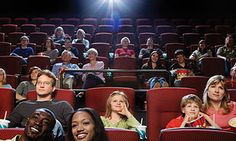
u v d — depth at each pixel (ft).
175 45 23.73
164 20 31.58
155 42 26.86
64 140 8.18
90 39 26.66
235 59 19.69
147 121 10.37
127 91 11.27
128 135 7.23
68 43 22.25
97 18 33.68
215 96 9.89
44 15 35.88
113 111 9.95
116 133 7.23
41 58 18.63
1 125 9.23
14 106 11.18
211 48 24.27
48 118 6.84
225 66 19.03
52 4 35.91
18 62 18.54
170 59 22.53
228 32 28.60
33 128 6.77
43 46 23.39
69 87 15.21
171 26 29.50
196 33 27.45
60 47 22.93
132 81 15.44
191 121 9.28
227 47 22.18
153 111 10.27
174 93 10.28
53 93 10.61
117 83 15.34
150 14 35.55
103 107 11.23
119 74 18.39
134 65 19.36
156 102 10.28
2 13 35.70
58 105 9.70
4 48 22.08
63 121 9.61
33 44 23.15
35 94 10.78
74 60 19.69
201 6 35.50
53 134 7.57
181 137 6.79
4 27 28.09
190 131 6.79
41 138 6.85
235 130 8.98
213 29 29.37
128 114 9.91
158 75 16.20
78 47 23.12
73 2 35.68
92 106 11.29
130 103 11.23
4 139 7.39
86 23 31.30
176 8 35.58
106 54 23.02
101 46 23.17
